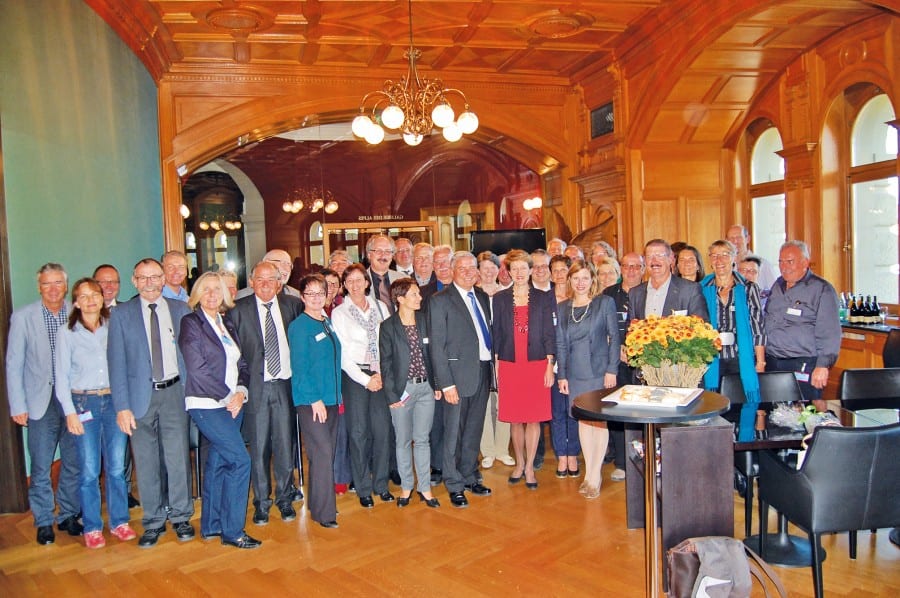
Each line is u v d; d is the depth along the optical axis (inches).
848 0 212.5
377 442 177.9
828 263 260.1
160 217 305.1
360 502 177.6
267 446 167.6
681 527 105.7
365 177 382.6
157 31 264.2
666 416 89.6
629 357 117.5
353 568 139.3
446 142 389.4
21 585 136.3
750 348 165.2
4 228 172.6
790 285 182.2
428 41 289.0
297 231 376.8
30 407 157.4
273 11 247.6
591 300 180.5
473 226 394.0
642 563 136.5
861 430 109.0
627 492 153.1
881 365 227.5
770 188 303.7
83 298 151.4
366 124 234.8
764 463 127.8
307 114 326.3
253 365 163.6
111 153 237.5
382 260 206.7
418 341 173.5
